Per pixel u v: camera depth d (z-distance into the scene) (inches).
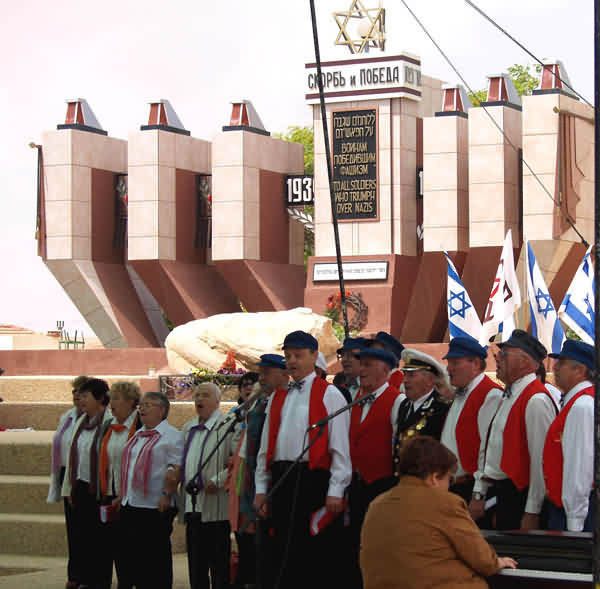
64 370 1370.6
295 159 1701.5
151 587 435.2
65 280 1673.2
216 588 432.5
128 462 438.3
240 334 1028.5
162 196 1620.3
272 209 1640.0
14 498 606.5
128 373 1344.7
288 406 370.3
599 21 251.0
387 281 1486.2
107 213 1701.5
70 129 1656.0
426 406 361.1
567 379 331.0
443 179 1461.6
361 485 370.6
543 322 617.9
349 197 1515.7
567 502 317.7
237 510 391.9
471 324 688.4
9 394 1031.0
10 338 2294.5
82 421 474.9
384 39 1535.4
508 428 339.3
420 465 267.6
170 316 1641.2
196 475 430.0
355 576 369.4
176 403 762.8
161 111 1646.2
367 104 1508.4
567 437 320.8
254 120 1632.6
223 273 1605.6
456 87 1485.0
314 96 1536.7
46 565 542.9
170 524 440.8
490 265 1434.5
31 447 642.8
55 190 1657.2
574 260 1422.2
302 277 1697.8
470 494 354.3
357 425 373.4
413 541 261.0
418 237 1533.0
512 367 343.9
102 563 467.5
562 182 1398.9
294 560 363.6
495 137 1430.9
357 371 406.9
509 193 1438.2
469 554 261.0
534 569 265.6
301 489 361.4
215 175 1598.2
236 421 418.9
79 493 468.1
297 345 369.4
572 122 1411.2
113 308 1680.6
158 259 1610.5
